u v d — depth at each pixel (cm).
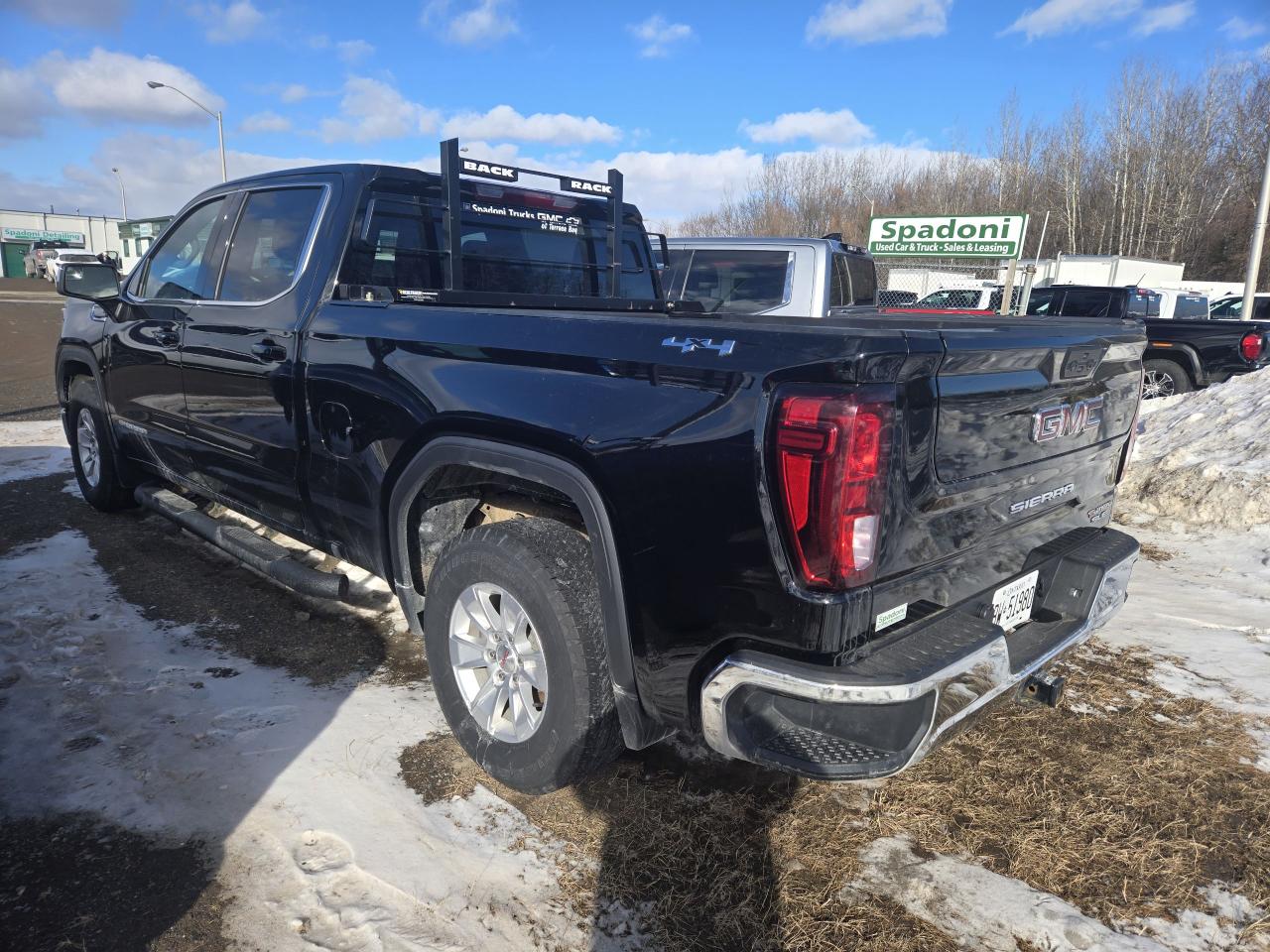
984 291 1400
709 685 196
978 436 210
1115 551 263
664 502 202
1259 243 1440
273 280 343
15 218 7350
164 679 318
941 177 5247
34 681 314
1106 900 220
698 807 251
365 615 383
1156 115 4488
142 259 436
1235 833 247
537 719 241
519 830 240
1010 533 234
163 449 423
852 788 262
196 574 425
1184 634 393
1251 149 4159
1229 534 548
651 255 472
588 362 223
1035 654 233
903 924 209
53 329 2111
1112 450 279
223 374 354
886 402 179
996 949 203
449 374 256
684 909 212
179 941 198
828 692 181
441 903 212
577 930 205
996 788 264
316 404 305
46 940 197
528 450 233
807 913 211
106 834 233
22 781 254
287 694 311
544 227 396
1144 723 307
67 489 589
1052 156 4912
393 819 242
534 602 232
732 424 190
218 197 390
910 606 201
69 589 401
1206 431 674
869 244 1459
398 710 302
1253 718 313
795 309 748
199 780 257
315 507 323
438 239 350
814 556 180
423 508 283
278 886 216
